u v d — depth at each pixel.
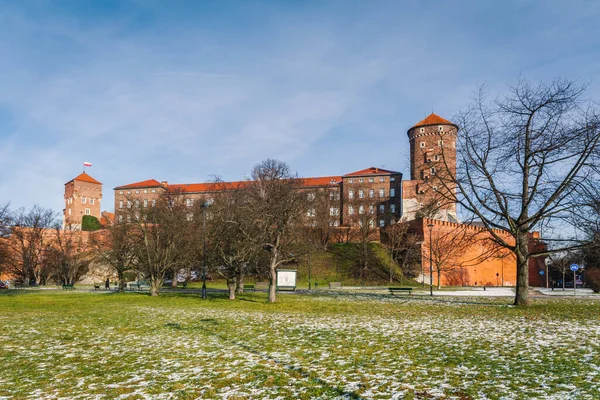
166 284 67.88
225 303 31.08
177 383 9.07
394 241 75.19
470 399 7.57
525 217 25.98
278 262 32.28
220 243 34.78
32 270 74.31
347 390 8.27
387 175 102.38
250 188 36.94
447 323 18.33
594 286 51.34
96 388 8.87
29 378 9.80
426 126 88.31
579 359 10.47
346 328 16.94
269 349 12.66
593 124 22.83
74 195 121.94
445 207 29.72
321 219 75.44
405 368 9.95
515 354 11.24
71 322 20.33
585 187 22.98
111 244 54.84
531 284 81.75
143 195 122.56
